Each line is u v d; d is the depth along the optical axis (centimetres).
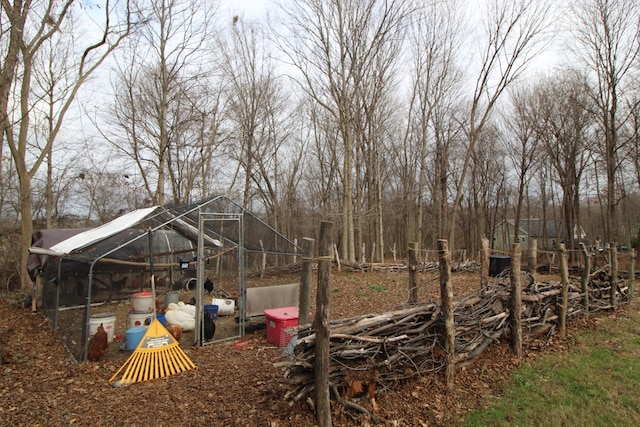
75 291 657
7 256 1355
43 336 757
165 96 1719
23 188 1153
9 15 829
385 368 439
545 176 2925
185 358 562
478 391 468
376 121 2352
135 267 911
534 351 603
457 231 4372
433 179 3366
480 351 543
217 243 1043
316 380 373
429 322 484
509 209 4453
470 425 393
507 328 596
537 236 3816
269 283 1110
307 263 643
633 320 787
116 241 677
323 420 368
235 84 2336
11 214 1628
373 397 420
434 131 2789
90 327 661
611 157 1739
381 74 2055
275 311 703
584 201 3375
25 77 1123
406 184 3084
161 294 1172
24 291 1153
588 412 416
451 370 473
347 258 1820
